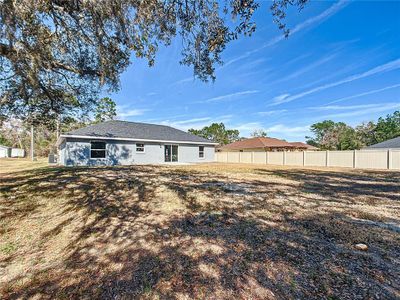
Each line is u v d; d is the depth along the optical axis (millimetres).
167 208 5250
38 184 7730
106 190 6941
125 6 4332
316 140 49781
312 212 4914
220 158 28906
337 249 3129
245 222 4301
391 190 7598
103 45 5352
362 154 18062
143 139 19375
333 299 2098
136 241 3590
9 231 4102
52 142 35156
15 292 2451
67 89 7793
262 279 2469
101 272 2771
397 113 35531
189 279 2529
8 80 6277
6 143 49688
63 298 2311
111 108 29453
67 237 3867
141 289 2383
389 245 3244
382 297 2113
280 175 11852
